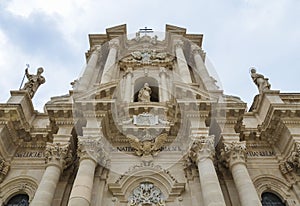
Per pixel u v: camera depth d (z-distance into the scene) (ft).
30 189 57.16
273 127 63.26
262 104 70.69
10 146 62.59
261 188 57.72
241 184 49.88
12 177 58.59
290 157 58.49
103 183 54.44
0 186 56.75
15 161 61.41
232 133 58.39
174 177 57.21
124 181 56.24
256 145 64.85
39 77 77.82
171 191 54.34
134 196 54.80
